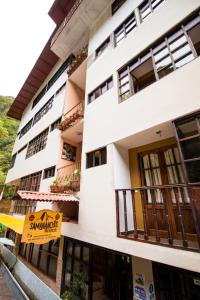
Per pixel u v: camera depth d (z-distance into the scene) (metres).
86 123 6.84
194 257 2.84
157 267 4.53
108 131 5.66
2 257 5.20
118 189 4.52
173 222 4.21
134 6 6.93
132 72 5.90
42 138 11.81
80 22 10.01
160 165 4.92
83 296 5.34
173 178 4.56
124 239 4.00
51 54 13.37
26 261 9.33
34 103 16.44
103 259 6.54
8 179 15.55
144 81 6.00
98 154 5.88
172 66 4.72
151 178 5.01
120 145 5.52
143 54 5.68
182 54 4.55
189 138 3.67
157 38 5.31
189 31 4.66
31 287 3.39
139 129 4.71
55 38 11.24
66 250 6.53
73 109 10.10
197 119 3.71
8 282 3.47
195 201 3.03
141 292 4.60
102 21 8.80
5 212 13.34
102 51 7.95
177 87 4.25
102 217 4.77
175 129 3.98
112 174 4.95
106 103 6.21
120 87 6.02
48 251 7.89
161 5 5.67
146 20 5.97
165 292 4.21
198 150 3.65
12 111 19.27
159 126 4.36
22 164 13.32
